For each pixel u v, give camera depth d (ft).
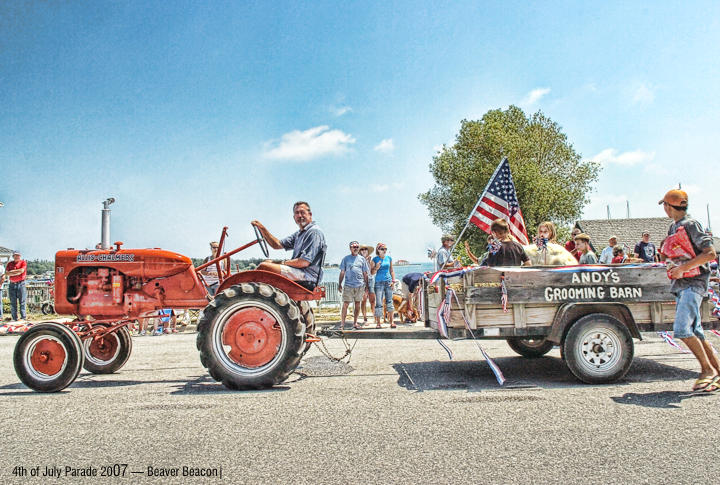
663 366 18.84
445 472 9.02
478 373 18.22
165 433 11.46
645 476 8.73
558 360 20.92
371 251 37.88
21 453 10.30
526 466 9.24
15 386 17.51
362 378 17.54
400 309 37.68
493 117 135.33
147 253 18.93
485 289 16.51
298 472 9.11
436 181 137.08
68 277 19.02
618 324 16.07
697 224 14.92
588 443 10.41
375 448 10.28
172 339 31.01
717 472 8.87
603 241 140.36
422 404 13.74
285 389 15.99
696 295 14.99
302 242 18.83
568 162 142.72
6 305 55.62
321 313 48.65
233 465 9.49
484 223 23.79
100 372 19.79
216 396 15.20
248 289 16.58
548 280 16.53
